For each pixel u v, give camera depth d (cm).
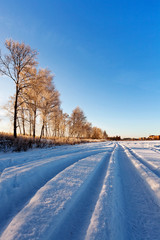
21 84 1261
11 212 163
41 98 1555
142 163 449
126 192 226
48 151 774
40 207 154
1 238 111
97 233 118
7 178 249
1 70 1153
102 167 383
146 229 137
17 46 1219
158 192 212
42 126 1617
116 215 150
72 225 137
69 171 309
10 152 741
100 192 212
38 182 259
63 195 185
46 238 111
